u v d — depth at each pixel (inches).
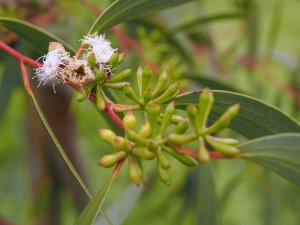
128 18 9.6
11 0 15.7
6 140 32.1
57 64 8.1
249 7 19.8
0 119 16.4
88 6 16.3
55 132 21.2
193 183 20.4
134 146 7.3
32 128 21.4
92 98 8.2
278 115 8.6
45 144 21.4
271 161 7.5
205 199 12.9
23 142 23.3
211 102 7.1
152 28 17.0
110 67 8.2
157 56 17.6
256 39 19.9
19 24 9.9
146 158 7.2
